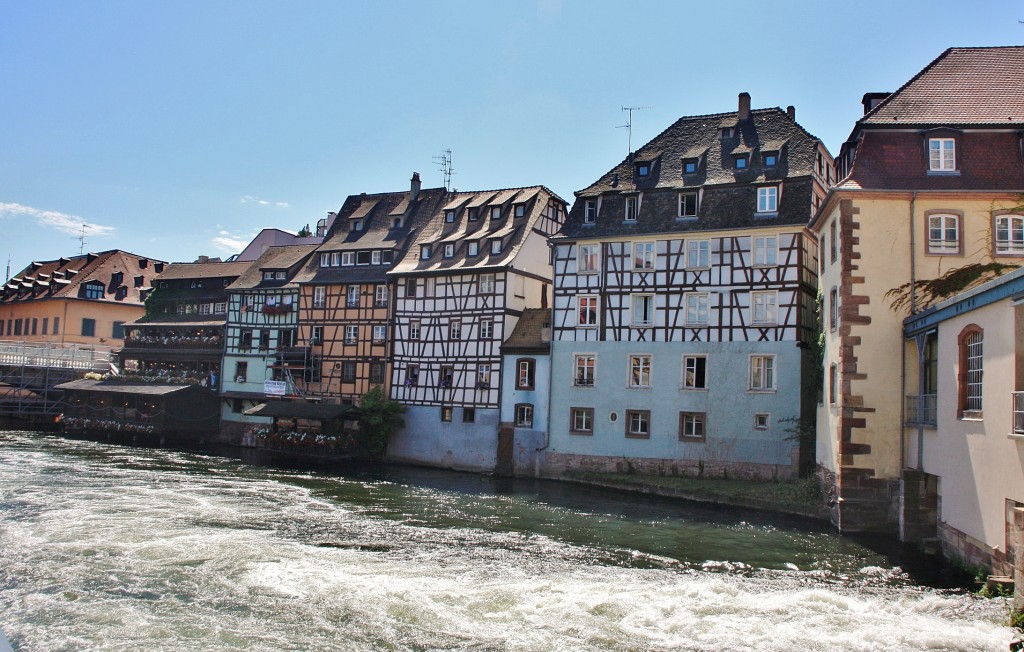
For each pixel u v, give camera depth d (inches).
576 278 1192.8
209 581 537.0
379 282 1486.2
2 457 1184.2
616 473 1112.8
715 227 1090.7
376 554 627.8
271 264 1699.1
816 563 617.9
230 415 1658.5
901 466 706.2
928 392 665.0
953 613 477.4
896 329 714.2
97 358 1941.4
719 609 485.7
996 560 511.2
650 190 1165.7
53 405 1804.9
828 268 816.3
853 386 718.5
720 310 1082.7
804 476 1002.1
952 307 586.2
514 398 1241.4
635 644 424.5
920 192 716.7
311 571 566.6
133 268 2455.7
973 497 550.9
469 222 1459.2
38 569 559.5
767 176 1098.1
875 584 554.6
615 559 628.4
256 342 1664.6
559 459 1173.1
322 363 1547.7
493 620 462.6
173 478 1038.4
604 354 1155.9
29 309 2372.0
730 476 1045.8
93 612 470.9
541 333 1243.2
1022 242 704.4
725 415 1060.5
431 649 416.5
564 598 506.6
